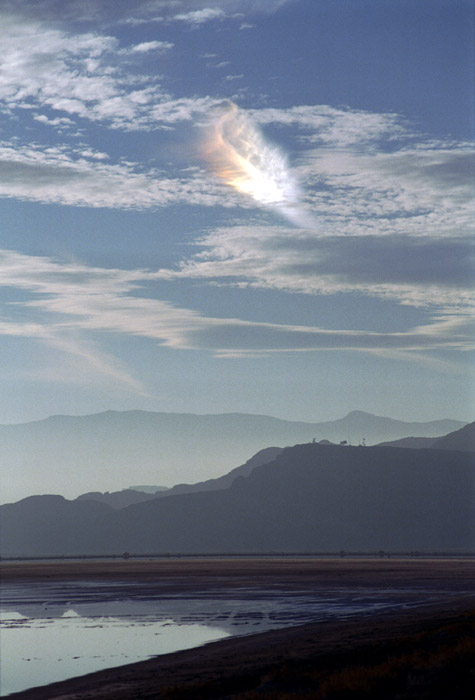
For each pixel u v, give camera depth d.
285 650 45.09
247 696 29.38
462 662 30.39
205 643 52.53
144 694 33.53
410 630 49.91
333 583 126.12
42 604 90.75
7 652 51.03
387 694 27.75
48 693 36.38
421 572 173.88
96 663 45.66
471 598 85.25
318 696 27.95
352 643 45.47
